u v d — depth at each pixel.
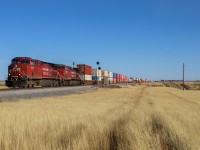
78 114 16.83
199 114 18.89
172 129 11.35
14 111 17.30
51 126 11.93
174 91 76.75
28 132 10.80
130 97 44.72
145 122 13.88
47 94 39.59
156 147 9.42
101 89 70.75
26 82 46.75
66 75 68.38
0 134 10.04
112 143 10.40
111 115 16.72
